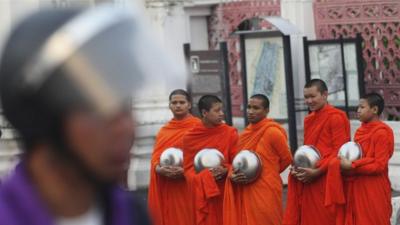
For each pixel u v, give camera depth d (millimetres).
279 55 22734
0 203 3596
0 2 21641
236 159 15305
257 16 25938
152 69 3533
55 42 3424
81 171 3596
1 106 3596
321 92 16125
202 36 27531
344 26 23750
